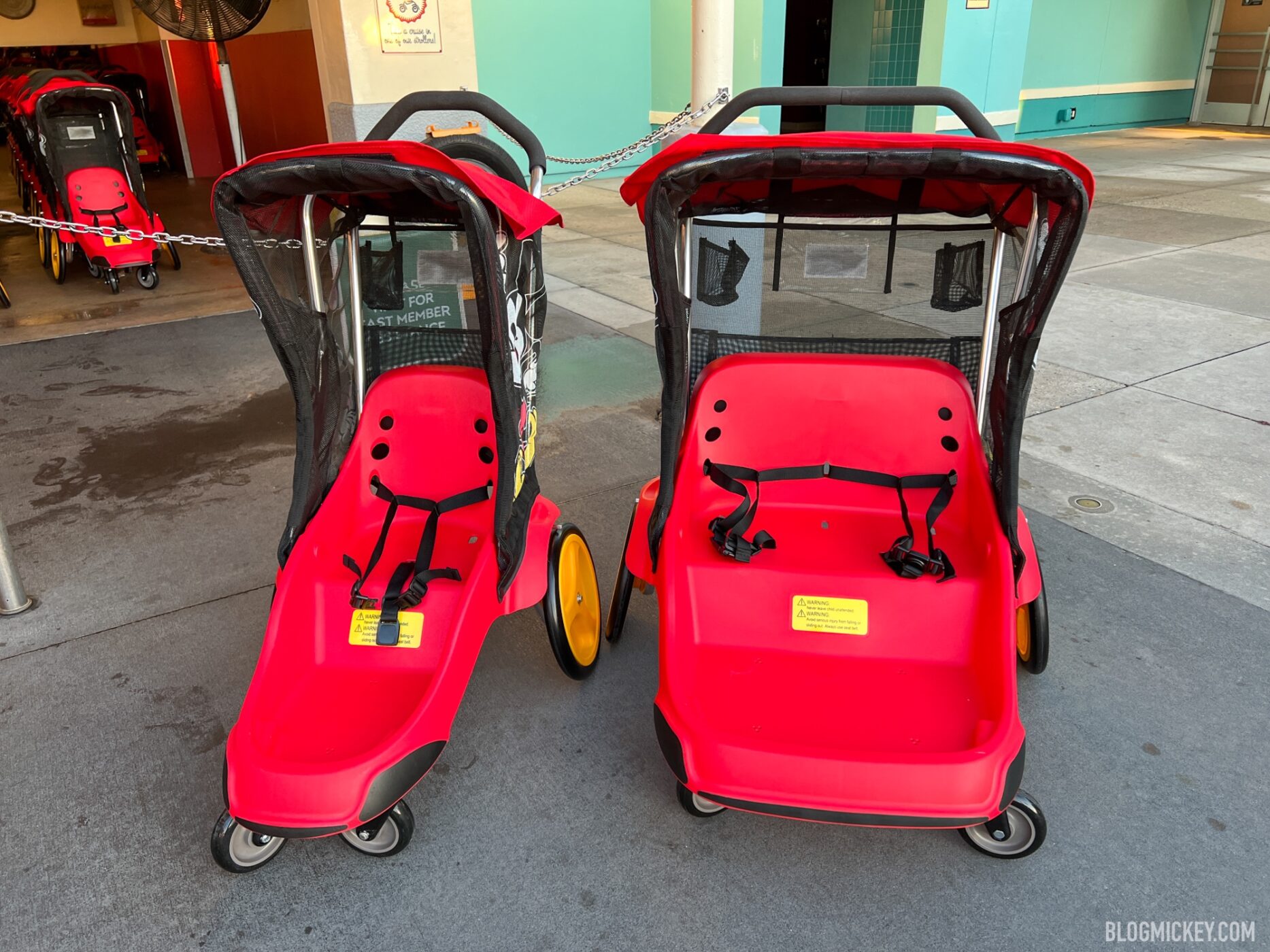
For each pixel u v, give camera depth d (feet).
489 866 6.08
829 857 6.10
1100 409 12.73
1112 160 34.32
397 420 7.36
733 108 7.40
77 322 18.10
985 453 7.08
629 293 18.90
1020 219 6.33
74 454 12.24
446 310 10.20
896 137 5.21
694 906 5.76
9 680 7.86
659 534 6.52
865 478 7.21
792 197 6.91
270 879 6.03
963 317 7.33
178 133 37.73
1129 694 7.40
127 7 37.78
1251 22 44.32
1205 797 6.43
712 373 7.29
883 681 6.20
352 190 5.62
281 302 6.08
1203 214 24.82
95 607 8.88
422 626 6.47
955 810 5.18
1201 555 9.29
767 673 6.29
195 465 11.89
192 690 7.73
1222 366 14.21
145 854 6.21
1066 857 6.01
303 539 6.62
